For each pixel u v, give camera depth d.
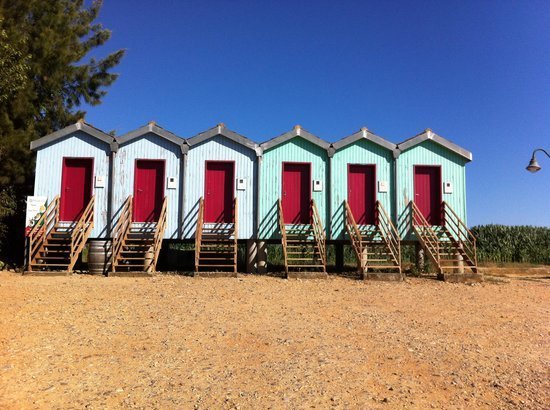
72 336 7.94
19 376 6.09
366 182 18.42
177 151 17.86
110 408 5.24
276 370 6.50
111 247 16.48
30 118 21.17
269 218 17.81
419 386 6.07
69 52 22.28
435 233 17.70
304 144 18.30
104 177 17.56
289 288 13.45
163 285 13.41
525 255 28.20
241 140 17.91
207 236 17.59
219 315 9.70
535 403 5.61
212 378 6.18
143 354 7.10
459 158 18.78
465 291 13.86
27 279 14.29
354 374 6.42
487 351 7.67
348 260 24.86
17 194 20.30
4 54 16.36
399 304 11.49
